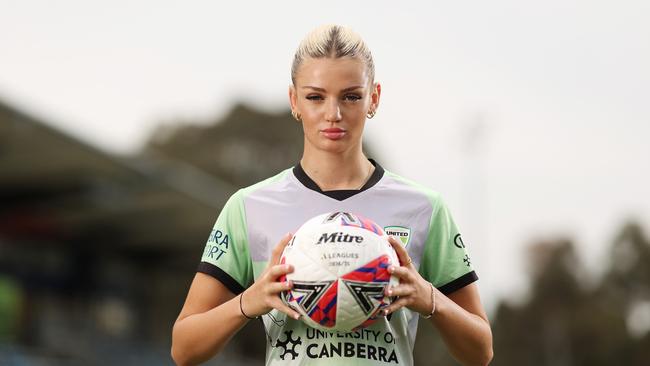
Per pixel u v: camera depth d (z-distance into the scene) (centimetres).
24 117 2136
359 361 341
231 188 2916
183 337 357
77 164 2450
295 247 323
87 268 3034
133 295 3269
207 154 4872
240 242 370
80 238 2969
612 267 5394
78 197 2677
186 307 369
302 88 344
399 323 356
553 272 5269
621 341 5084
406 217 365
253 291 330
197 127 5012
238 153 4941
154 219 2944
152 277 3369
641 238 5397
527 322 5206
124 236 3058
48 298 2820
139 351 3059
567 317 5203
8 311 2588
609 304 5300
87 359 2683
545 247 5356
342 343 342
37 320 2706
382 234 330
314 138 346
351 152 362
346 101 341
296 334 349
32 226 2812
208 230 3106
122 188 2652
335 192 363
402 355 355
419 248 367
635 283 5347
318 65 339
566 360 5100
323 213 360
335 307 316
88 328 2939
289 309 321
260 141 4941
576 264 5331
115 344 2983
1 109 2098
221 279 366
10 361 2241
